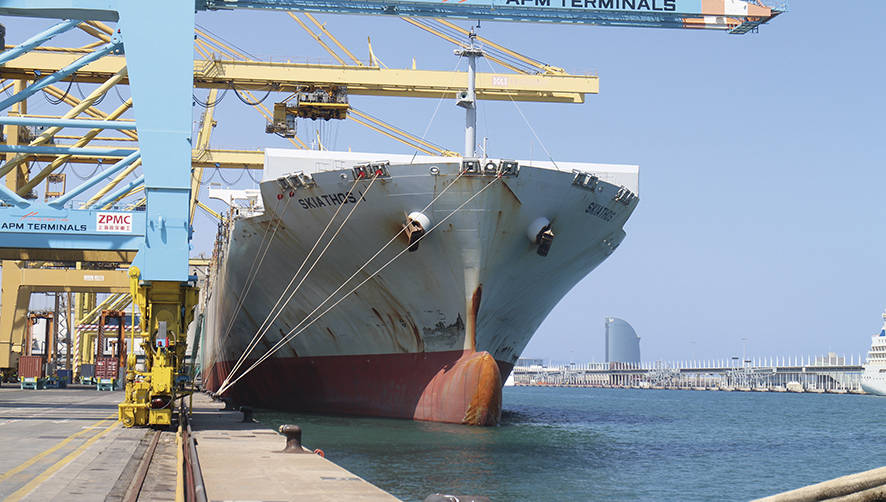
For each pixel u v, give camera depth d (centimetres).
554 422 4309
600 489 2012
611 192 2967
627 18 2745
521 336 3356
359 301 3150
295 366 3700
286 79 4131
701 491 2078
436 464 2184
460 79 4294
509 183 2705
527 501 1791
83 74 3994
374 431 2830
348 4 2683
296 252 3188
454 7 2688
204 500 872
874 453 3241
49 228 2305
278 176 3052
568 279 3275
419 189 2722
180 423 2184
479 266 2850
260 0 2611
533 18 2702
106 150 2625
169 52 2242
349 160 3098
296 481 1271
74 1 2323
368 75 4216
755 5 2702
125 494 1124
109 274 6325
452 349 3034
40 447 1669
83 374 7762
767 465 2736
